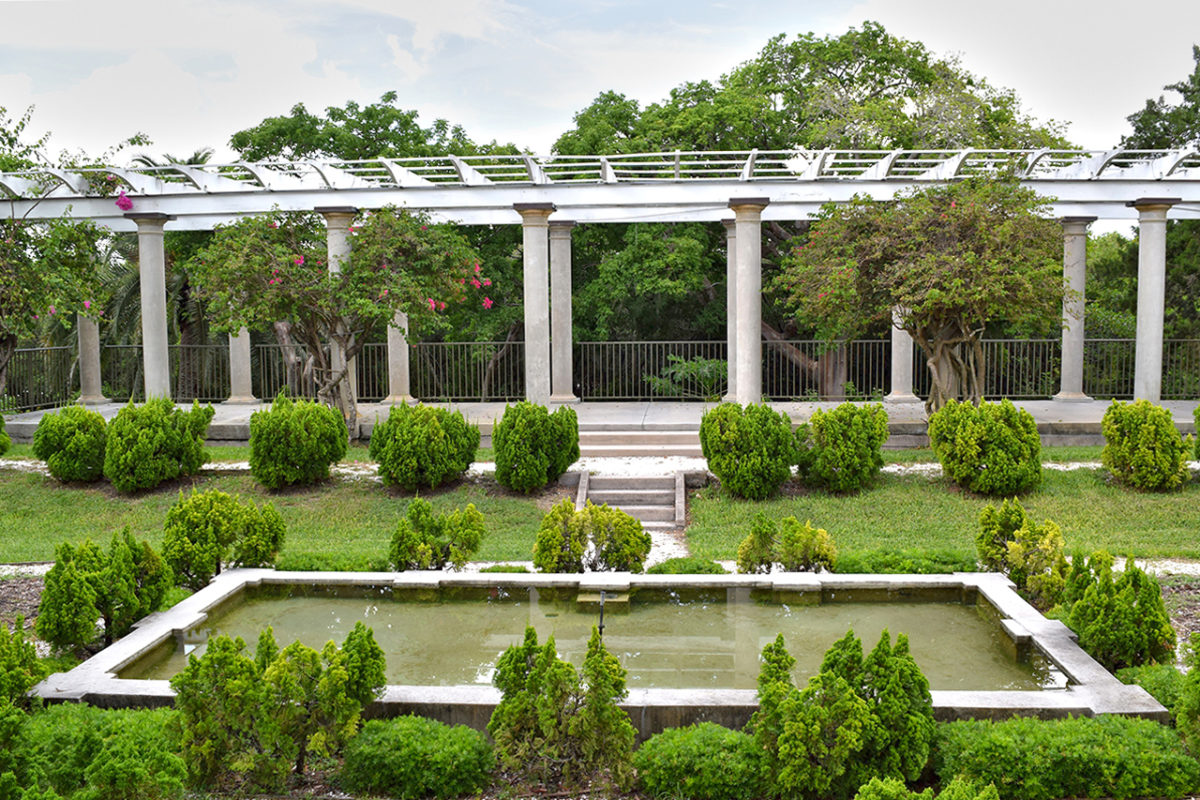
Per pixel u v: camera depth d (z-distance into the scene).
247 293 14.20
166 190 15.44
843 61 22.30
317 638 6.46
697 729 4.85
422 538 7.79
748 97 21.16
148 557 6.74
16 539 10.29
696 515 10.93
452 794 4.57
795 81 22.62
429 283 14.68
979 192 13.10
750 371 14.74
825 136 19.98
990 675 5.75
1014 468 10.92
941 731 4.77
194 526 7.66
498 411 17.31
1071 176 15.24
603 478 11.98
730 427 11.34
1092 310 21.72
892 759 4.48
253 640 6.41
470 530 7.89
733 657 6.02
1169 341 20.25
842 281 13.11
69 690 5.33
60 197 15.73
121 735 4.46
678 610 7.00
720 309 22.52
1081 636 5.99
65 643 6.04
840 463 11.24
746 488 11.21
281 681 4.65
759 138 21.61
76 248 14.15
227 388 22.78
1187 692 4.75
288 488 11.95
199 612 6.75
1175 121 23.28
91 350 19.11
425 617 6.89
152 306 15.66
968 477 11.18
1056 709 5.02
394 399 18.11
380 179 14.96
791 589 7.26
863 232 13.86
